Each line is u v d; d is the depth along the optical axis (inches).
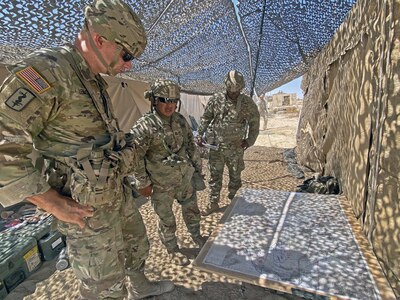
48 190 42.6
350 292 45.8
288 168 229.6
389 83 59.2
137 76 245.1
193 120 496.7
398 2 56.1
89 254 50.3
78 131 45.5
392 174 57.3
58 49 44.1
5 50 111.0
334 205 86.1
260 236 67.4
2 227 116.6
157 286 76.7
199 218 101.7
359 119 86.4
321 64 201.3
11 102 36.7
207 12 130.9
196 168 102.0
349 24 114.7
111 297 54.1
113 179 48.9
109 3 41.7
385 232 59.1
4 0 68.1
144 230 70.4
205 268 55.4
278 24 177.8
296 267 53.8
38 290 85.7
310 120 224.2
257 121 138.3
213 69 272.2
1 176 36.7
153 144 82.7
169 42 151.6
